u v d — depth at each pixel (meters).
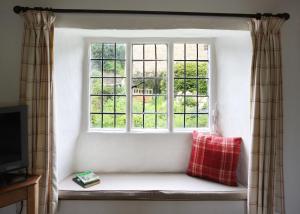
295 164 2.03
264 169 1.85
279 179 1.92
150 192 1.92
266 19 1.87
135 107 2.43
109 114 2.42
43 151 1.80
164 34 2.21
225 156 2.08
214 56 2.41
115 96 2.42
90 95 2.41
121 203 1.94
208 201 1.95
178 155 2.35
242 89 2.09
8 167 1.60
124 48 2.40
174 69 2.42
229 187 2.01
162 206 1.95
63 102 2.10
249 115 2.00
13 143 1.63
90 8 1.94
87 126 2.37
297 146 2.02
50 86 1.82
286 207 2.04
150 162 2.35
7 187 1.49
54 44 1.96
